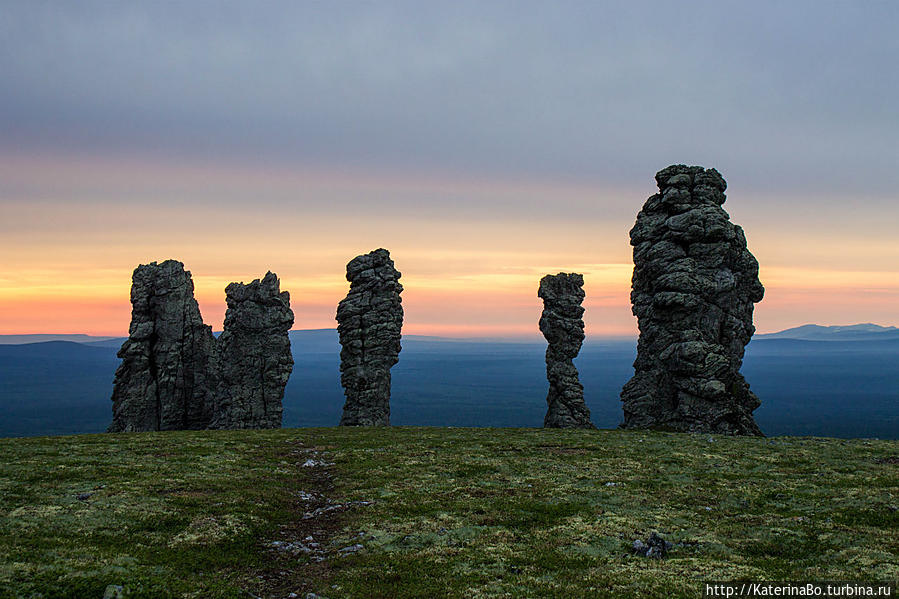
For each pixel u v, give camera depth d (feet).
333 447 208.23
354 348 310.24
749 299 288.10
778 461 173.37
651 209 297.12
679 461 176.55
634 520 118.93
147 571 88.89
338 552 105.81
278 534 116.37
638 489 143.02
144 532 106.42
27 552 89.66
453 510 127.34
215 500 128.57
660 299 276.00
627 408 286.66
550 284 307.37
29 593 76.89
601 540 107.45
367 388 306.35
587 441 216.95
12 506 113.60
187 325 318.65
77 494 124.57
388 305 314.96
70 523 106.11
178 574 90.33
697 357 262.26
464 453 192.34
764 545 103.45
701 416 259.80
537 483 150.51
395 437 232.32
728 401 261.44
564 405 296.51
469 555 100.78
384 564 98.17
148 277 315.37
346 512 130.21
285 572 98.27
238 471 160.35
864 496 130.11
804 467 164.04
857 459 173.47
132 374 306.76
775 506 127.34
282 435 236.84
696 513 123.65
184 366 315.78
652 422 276.82
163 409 307.37
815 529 110.11
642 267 293.84
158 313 312.91
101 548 95.86
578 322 304.91
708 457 182.39
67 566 86.02
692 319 271.69
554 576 91.66
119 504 119.14
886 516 114.93
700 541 106.32
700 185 286.05
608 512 124.36
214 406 316.40
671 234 281.54
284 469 170.81
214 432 250.37
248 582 92.07
